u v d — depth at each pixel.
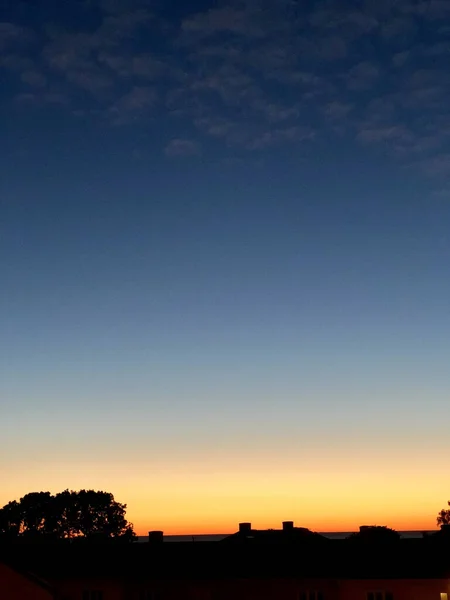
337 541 58.38
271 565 52.81
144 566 54.81
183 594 52.81
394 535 76.12
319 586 50.59
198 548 58.69
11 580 48.91
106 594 53.28
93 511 124.38
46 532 122.62
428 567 49.66
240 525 64.00
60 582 54.03
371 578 49.19
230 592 52.00
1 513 123.19
